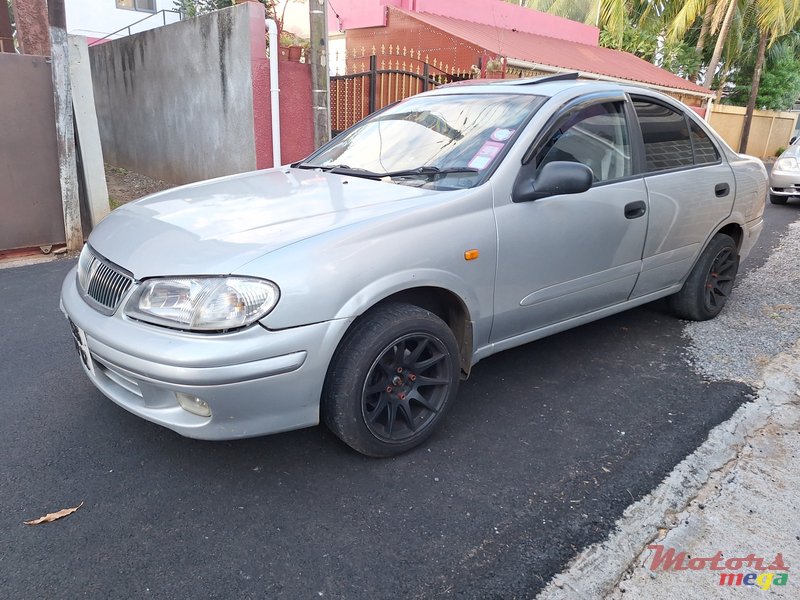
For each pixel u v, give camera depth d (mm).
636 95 3924
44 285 5332
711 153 4465
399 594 2133
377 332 2615
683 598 2143
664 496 2662
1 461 2814
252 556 2285
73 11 15867
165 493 2627
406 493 2656
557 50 13938
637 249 3803
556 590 2162
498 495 2652
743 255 4918
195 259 2438
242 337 2324
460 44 11336
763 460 2943
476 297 2979
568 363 3947
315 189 3176
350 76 9492
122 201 8539
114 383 2783
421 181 3180
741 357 4055
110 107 11500
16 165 6016
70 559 2252
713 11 20531
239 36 7703
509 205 3061
